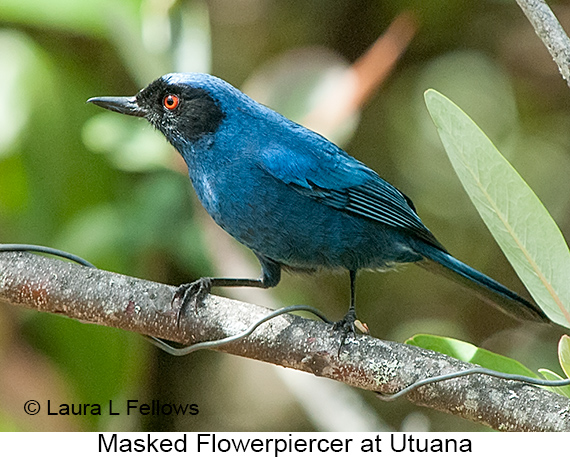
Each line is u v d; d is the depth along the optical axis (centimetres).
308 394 1059
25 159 1120
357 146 1425
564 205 1437
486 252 1458
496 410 664
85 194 1138
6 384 1084
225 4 1388
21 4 1091
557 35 670
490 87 1441
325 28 1388
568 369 662
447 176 1442
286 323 725
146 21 1105
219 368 1350
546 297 653
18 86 1112
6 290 732
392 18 1375
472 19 1410
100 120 1105
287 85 1111
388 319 1434
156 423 1280
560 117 1448
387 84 1420
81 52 1202
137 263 1132
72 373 1095
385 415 1370
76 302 732
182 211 1141
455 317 1442
